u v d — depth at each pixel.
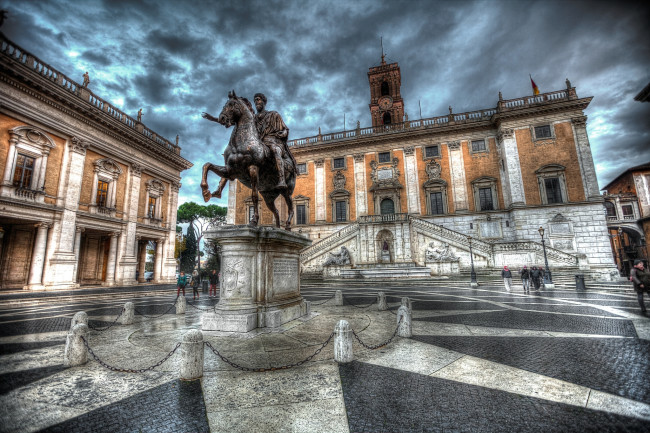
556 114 31.03
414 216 32.16
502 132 32.38
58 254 20.27
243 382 3.83
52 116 20.47
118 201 25.72
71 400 3.38
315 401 3.32
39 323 8.41
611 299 11.94
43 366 4.53
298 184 39.88
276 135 7.64
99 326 7.46
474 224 32.72
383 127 38.94
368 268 28.23
